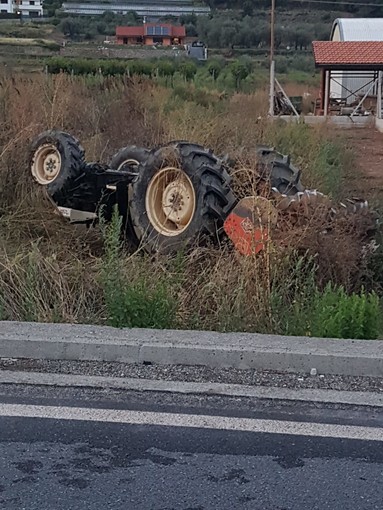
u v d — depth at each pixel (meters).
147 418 4.63
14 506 3.74
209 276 6.95
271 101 24.97
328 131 18.38
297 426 4.57
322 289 7.09
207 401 4.88
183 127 12.52
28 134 10.45
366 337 6.07
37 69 19.25
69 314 6.78
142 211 7.85
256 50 61.47
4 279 7.10
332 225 7.30
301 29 65.25
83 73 25.33
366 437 4.46
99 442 4.36
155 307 6.21
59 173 8.91
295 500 3.82
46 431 4.46
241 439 4.41
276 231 6.88
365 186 12.95
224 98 23.44
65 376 5.20
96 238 8.48
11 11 75.69
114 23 67.12
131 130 13.32
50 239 8.48
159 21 70.50
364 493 3.90
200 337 5.70
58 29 61.50
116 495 3.84
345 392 5.04
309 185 10.87
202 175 7.38
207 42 64.12
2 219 8.72
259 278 6.66
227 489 3.91
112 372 5.29
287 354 5.38
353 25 39.88
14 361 5.47
